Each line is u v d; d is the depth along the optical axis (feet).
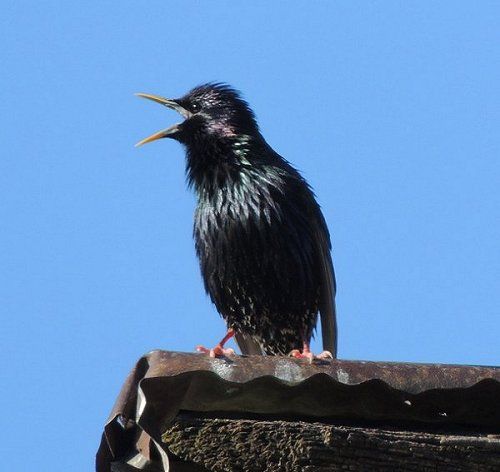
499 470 25.73
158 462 26.23
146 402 24.30
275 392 25.81
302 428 25.02
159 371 24.61
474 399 26.94
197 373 24.86
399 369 26.53
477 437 26.21
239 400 25.80
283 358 25.95
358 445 25.00
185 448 25.25
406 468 25.23
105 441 26.68
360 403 26.58
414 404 26.91
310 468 24.76
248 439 25.08
